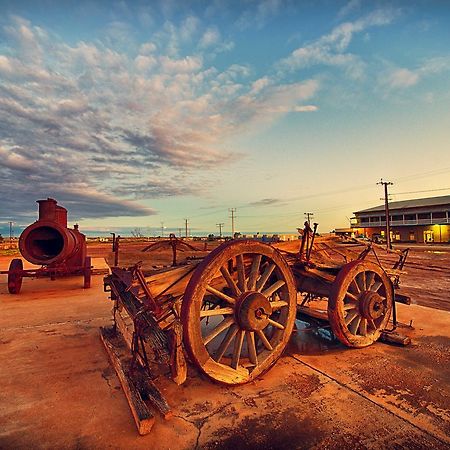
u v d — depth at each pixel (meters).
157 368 3.64
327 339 4.76
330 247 4.66
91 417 2.73
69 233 9.11
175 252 3.78
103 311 6.59
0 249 31.83
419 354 4.09
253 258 3.72
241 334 3.32
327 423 2.61
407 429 2.52
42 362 3.93
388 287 4.68
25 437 2.46
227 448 2.32
